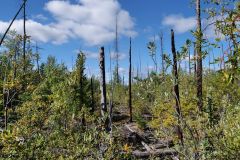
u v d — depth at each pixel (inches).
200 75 700.0
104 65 576.7
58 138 454.9
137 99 1205.7
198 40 198.7
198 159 309.6
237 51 135.0
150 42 272.5
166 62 261.4
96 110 1306.6
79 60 981.2
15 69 683.4
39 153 367.2
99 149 426.0
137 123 1023.6
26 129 378.9
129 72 1400.1
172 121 413.1
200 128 333.7
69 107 588.1
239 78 135.4
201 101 459.8
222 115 343.3
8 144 324.2
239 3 147.2
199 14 792.3
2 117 826.2
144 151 765.9
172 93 284.4
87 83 1007.0
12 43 901.2
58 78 936.3
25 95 663.8
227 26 148.6
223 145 301.9
